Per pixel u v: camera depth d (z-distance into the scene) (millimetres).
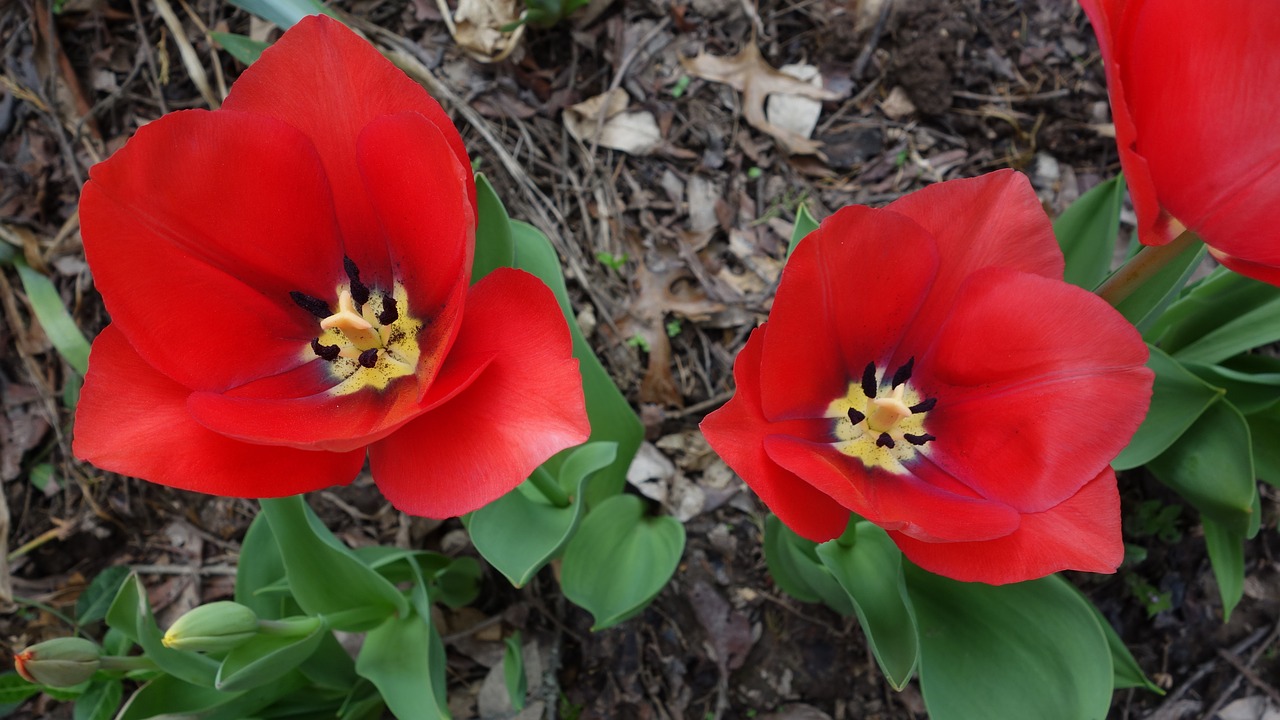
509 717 383
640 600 313
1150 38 187
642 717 384
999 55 452
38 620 406
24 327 434
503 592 404
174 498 419
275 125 208
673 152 445
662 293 425
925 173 442
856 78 457
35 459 423
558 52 460
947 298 231
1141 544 399
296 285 237
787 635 390
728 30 462
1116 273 251
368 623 302
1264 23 171
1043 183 440
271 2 310
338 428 226
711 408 414
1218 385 333
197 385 215
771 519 332
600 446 304
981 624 286
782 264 430
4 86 450
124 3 463
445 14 453
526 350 202
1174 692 392
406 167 209
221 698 302
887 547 288
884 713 383
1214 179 189
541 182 441
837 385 244
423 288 236
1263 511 400
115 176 193
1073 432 211
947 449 239
